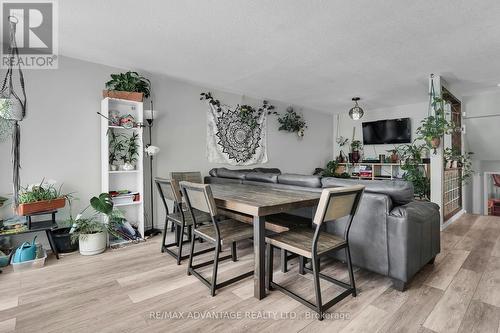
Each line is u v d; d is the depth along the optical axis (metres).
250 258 2.50
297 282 2.00
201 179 3.85
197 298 1.78
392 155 5.34
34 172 2.74
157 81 3.60
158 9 1.99
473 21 2.12
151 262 2.41
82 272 2.19
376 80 3.74
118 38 2.48
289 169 5.47
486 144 4.92
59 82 2.89
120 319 1.54
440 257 2.49
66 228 2.75
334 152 6.52
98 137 3.14
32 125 2.73
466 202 5.16
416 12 2.00
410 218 1.81
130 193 3.11
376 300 1.73
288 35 2.40
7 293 1.84
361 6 1.93
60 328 1.46
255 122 4.76
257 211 1.68
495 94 4.46
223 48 2.69
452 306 1.65
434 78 3.53
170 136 3.74
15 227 2.41
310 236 1.84
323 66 3.18
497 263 2.33
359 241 2.01
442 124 3.38
